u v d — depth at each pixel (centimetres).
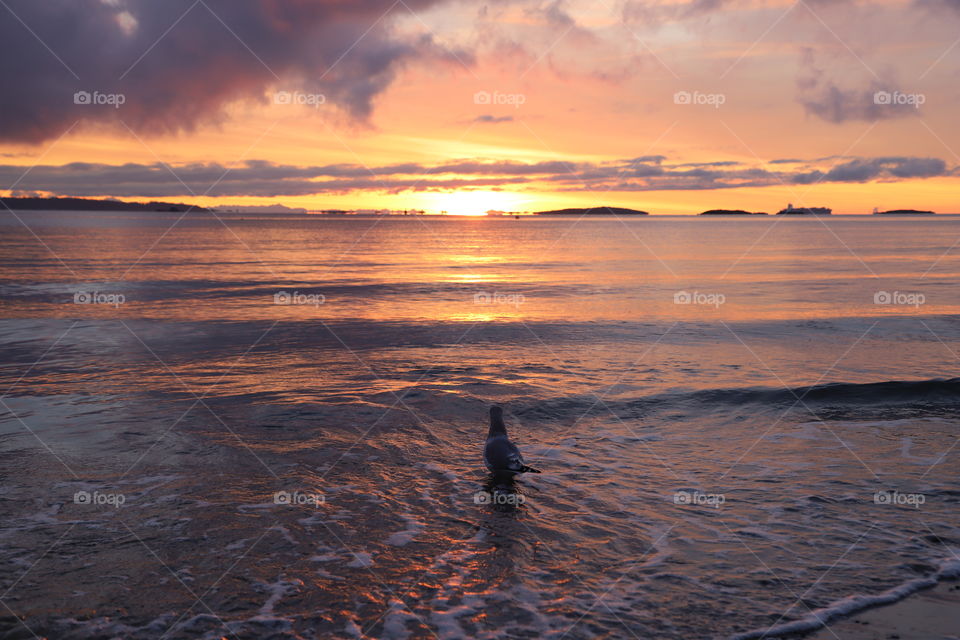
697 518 736
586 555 646
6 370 1477
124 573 603
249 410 1162
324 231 13575
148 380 1389
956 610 546
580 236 11544
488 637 507
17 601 552
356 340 1881
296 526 710
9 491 797
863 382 1343
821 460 931
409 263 5166
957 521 727
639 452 970
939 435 1040
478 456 950
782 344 1797
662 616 536
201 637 504
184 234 10644
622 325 2142
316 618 533
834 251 6725
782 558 640
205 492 802
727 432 1067
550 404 1210
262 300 2830
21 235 9281
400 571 612
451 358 1630
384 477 862
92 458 917
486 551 654
